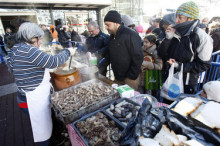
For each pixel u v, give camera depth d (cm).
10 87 422
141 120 76
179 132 74
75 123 110
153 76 228
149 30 451
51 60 128
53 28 648
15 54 125
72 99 137
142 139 69
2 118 285
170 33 166
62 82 165
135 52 186
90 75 190
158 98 256
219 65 187
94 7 688
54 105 133
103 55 257
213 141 66
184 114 85
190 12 137
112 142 90
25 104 145
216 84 99
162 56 185
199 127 72
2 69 595
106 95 140
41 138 151
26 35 123
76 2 571
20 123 268
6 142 226
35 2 514
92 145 91
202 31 142
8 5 521
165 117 78
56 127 186
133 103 127
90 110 125
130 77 204
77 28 759
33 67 128
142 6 1059
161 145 69
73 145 121
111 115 114
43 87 139
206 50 139
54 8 620
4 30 832
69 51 149
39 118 143
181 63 151
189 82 158
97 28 287
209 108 80
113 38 205
